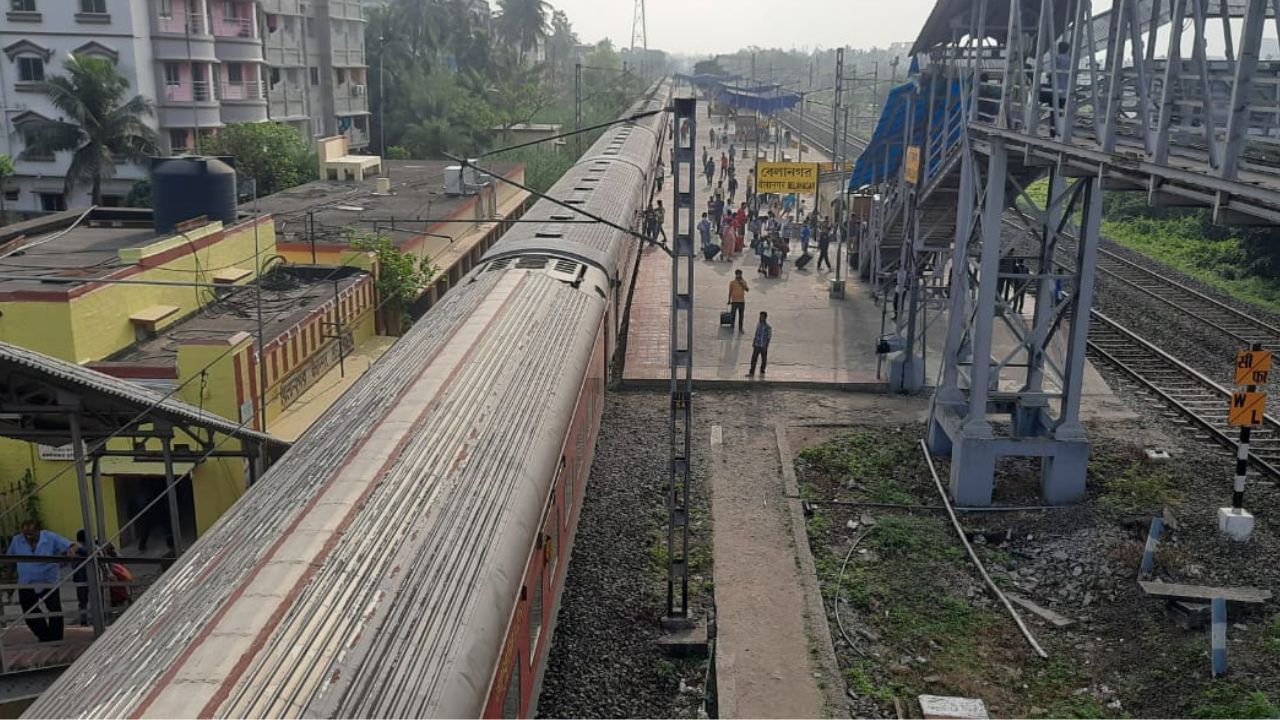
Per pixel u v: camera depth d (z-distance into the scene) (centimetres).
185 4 3884
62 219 2339
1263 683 1055
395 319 2405
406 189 3428
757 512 1513
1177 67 935
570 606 1216
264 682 526
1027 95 1600
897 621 1218
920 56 2066
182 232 1942
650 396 2077
